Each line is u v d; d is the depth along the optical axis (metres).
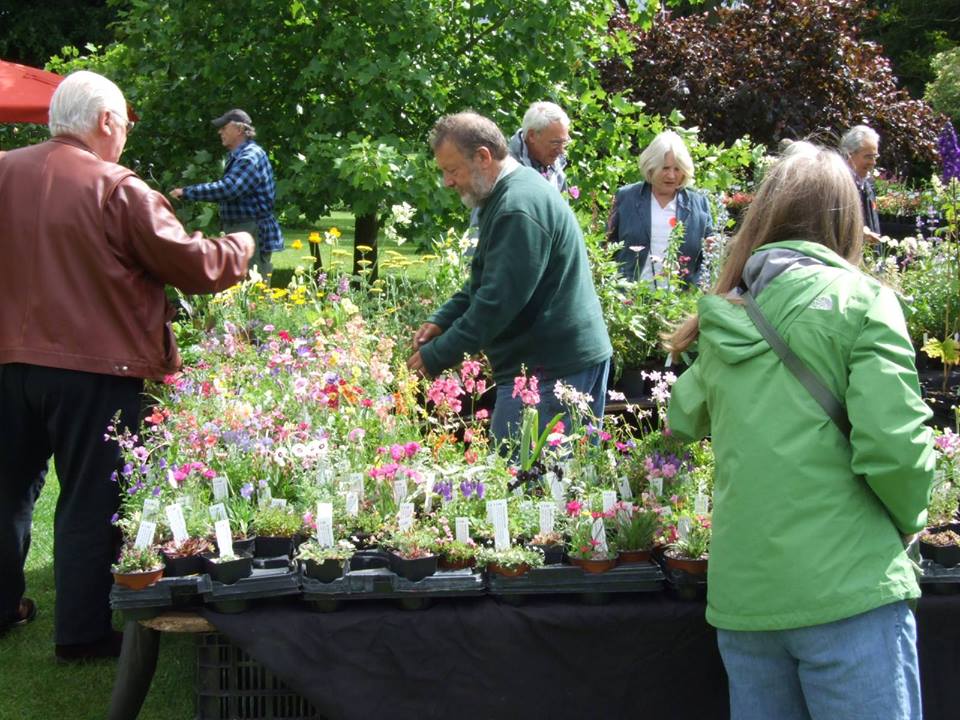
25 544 3.41
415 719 2.48
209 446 2.95
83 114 3.12
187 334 4.63
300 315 4.66
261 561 2.55
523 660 2.49
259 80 8.08
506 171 3.17
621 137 8.05
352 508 2.77
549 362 3.29
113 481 3.13
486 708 2.50
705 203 5.37
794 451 1.92
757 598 1.93
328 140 7.24
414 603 2.49
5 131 10.23
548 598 2.56
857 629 1.88
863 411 1.85
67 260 3.02
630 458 3.06
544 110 4.88
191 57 7.85
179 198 6.89
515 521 2.70
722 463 2.03
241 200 6.97
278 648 2.44
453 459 3.07
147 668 2.65
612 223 5.43
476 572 2.56
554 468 2.92
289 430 3.00
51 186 3.04
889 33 22.23
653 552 2.66
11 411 3.12
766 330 2.00
